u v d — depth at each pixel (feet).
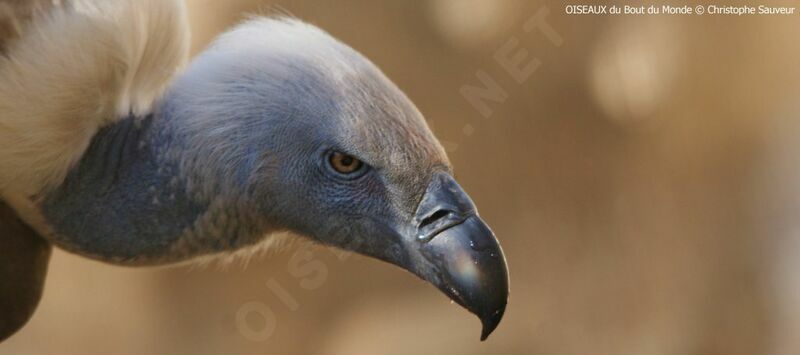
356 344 50.75
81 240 24.99
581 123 49.19
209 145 24.13
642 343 52.01
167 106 24.43
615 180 50.70
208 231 24.88
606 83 48.47
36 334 46.06
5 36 23.73
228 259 26.37
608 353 51.93
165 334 46.39
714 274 52.75
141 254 25.05
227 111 24.04
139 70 24.40
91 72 23.70
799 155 58.03
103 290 45.96
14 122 23.71
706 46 49.80
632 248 51.57
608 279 51.72
